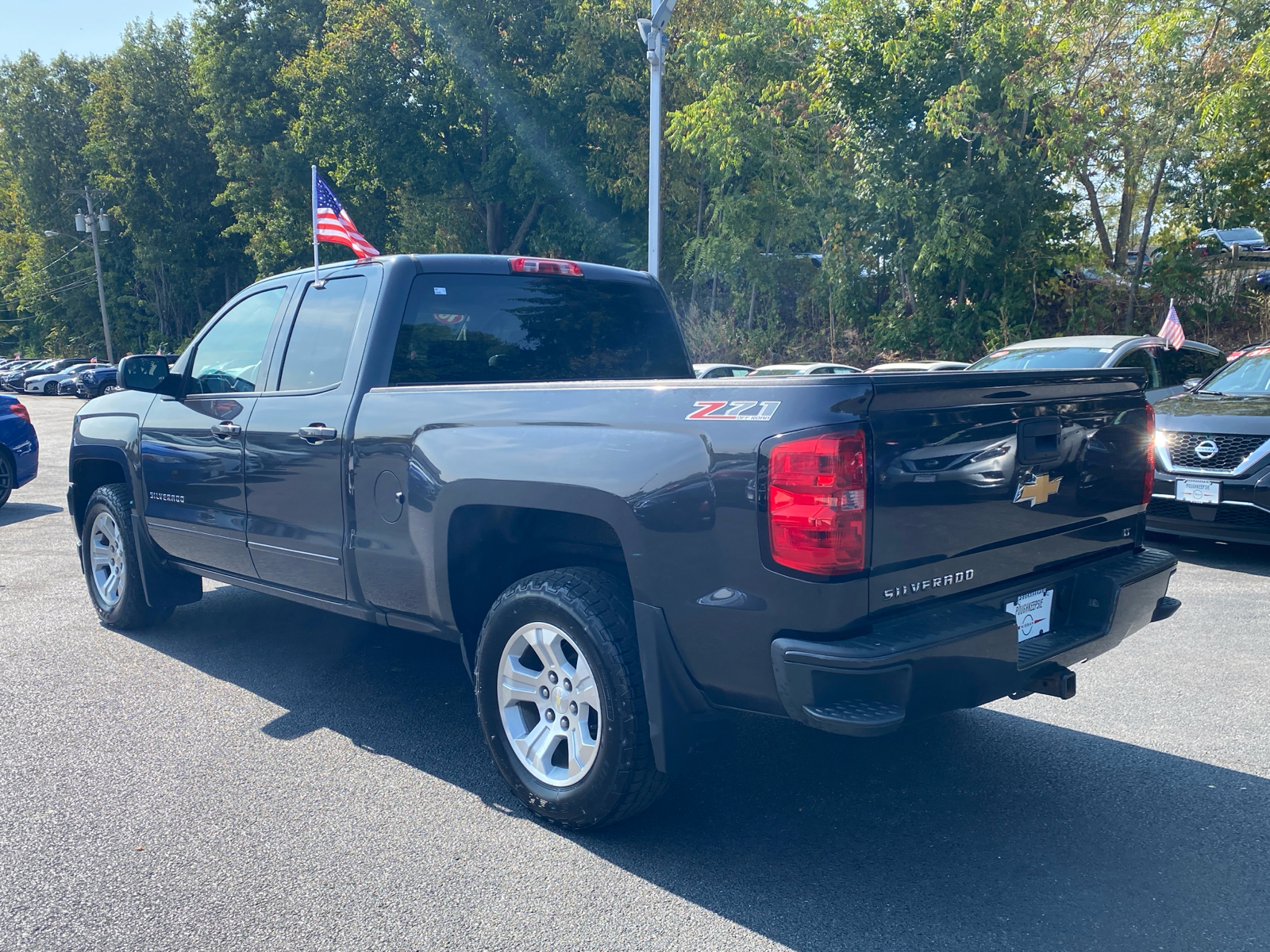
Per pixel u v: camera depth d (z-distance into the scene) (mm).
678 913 2660
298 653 5176
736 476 2609
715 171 20469
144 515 5164
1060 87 17156
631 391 2918
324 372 4098
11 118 55750
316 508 4008
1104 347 9633
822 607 2488
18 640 5395
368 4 26109
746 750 3859
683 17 22234
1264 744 3803
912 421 2594
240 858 2975
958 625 2639
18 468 10422
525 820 3248
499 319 4270
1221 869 2869
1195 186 18125
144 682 4688
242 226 36562
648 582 2811
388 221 31438
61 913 2662
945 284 19297
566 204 25828
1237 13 16219
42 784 3521
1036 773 3592
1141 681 4562
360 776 3611
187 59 45656
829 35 18438
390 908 2691
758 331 21516
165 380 4840
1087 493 3193
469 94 25453
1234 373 8156
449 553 3441
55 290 58344
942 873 2865
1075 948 2469
